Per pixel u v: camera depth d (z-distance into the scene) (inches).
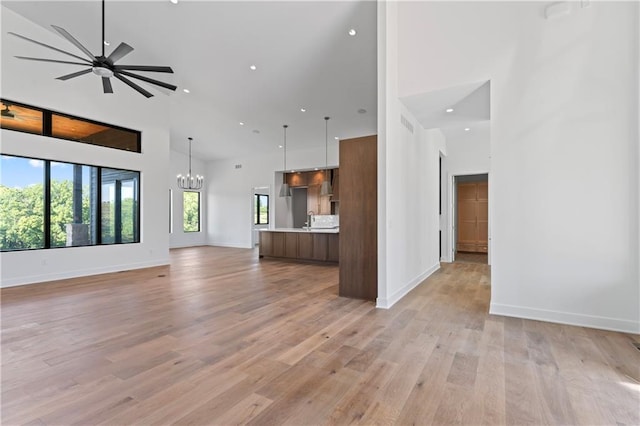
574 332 120.2
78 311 145.7
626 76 119.3
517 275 138.2
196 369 91.8
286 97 271.9
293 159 405.7
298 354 101.8
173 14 186.1
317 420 69.4
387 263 153.4
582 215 126.6
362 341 112.2
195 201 479.2
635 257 119.0
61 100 213.5
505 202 139.5
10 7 189.2
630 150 119.3
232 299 167.5
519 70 135.9
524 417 70.1
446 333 119.9
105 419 69.2
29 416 70.1
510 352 103.0
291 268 268.4
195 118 333.1
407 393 79.7
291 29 189.8
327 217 346.3
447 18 150.4
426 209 230.8
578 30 125.9
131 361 96.7
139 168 262.5
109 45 216.4
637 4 117.4
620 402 75.6
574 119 127.1
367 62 212.7
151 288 192.4
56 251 214.4
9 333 118.7
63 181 220.1
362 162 169.3
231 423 68.2
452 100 166.1
